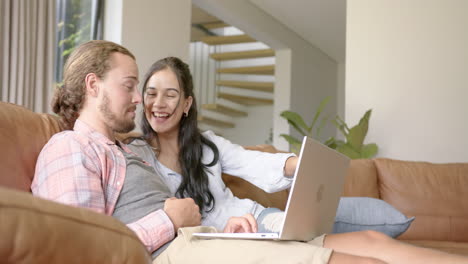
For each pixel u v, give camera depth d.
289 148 8.14
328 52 9.52
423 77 5.04
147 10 5.23
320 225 1.60
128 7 5.01
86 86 1.46
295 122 5.34
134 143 1.80
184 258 1.28
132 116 1.50
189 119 1.87
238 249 1.25
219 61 10.08
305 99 8.81
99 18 5.07
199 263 1.26
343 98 10.12
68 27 4.82
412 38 5.09
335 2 6.95
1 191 0.60
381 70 5.17
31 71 4.18
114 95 1.45
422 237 2.97
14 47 4.03
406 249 1.40
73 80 1.46
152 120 1.81
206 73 9.87
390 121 5.11
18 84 4.05
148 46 5.25
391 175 3.08
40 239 0.61
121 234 0.73
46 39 4.36
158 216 1.33
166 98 1.81
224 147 1.95
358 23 5.29
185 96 1.87
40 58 4.25
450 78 4.95
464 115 4.89
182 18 5.71
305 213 1.43
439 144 4.94
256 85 9.25
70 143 1.33
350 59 5.29
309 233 1.52
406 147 5.04
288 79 8.28
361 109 5.21
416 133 5.02
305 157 1.36
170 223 1.33
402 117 5.07
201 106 9.66
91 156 1.34
